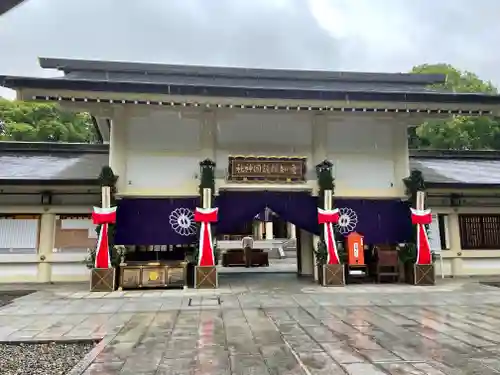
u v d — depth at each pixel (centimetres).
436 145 3078
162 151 1243
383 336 599
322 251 1216
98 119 1426
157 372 449
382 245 1280
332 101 1177
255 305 873
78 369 460
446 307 841
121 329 659
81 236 1311
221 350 532
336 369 453
